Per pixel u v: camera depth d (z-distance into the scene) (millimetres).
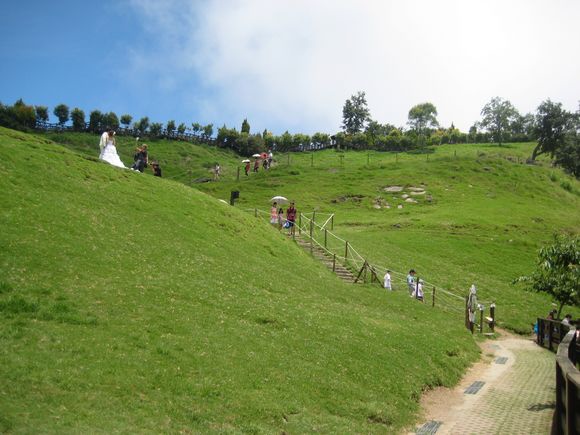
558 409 12625
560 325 31203
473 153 157375
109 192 34781
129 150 135125
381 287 40156
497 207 87125
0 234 22906
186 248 30500
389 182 98375
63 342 15672
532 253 64438
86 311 18422
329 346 21156
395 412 17438
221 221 38844
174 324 19219
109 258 24547
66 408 12422
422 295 41125
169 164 128750
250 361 17766
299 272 36062
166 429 12758
